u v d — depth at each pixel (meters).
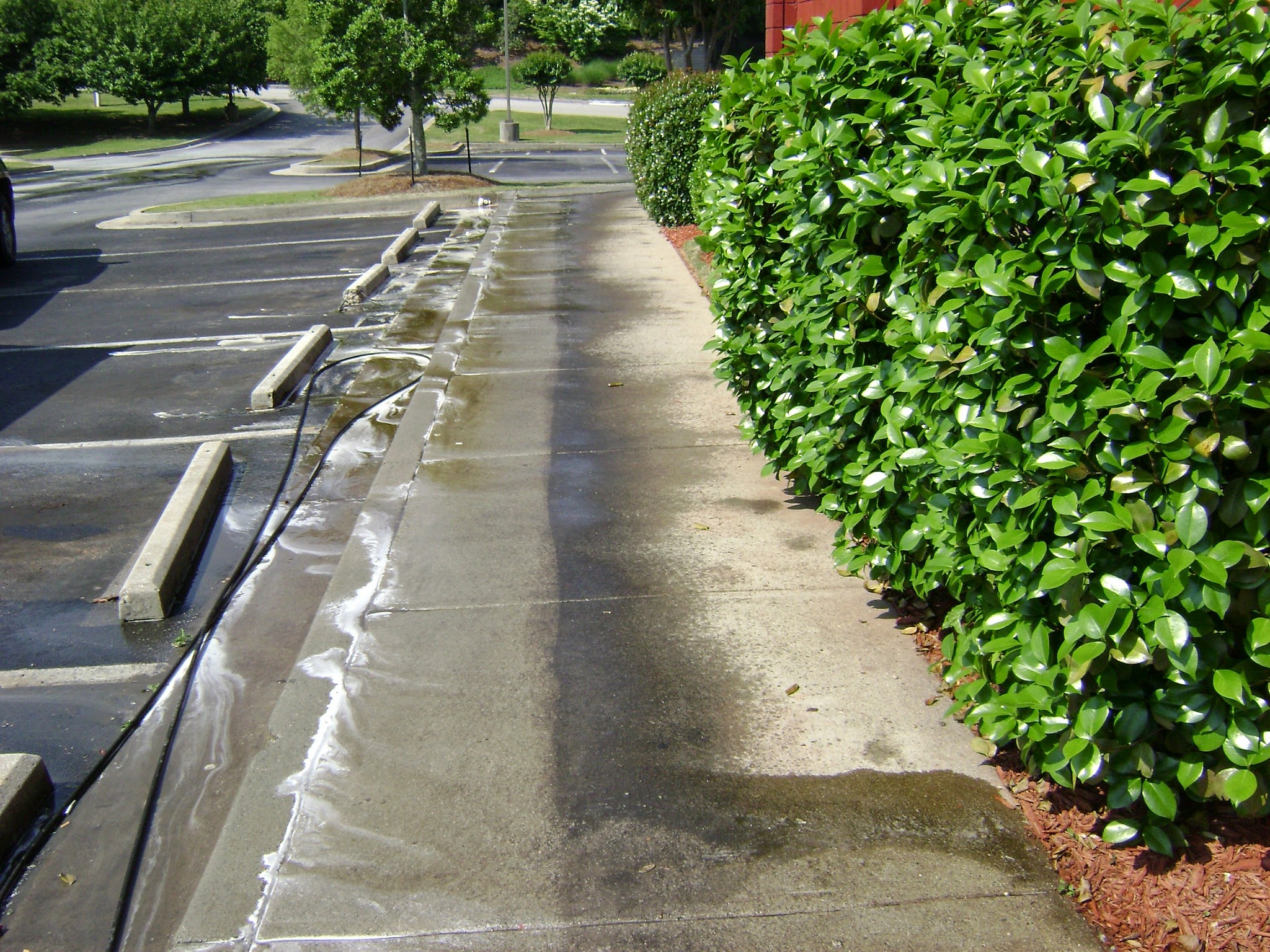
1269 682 2.85
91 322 11.84
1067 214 2.84
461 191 22.58
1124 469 2.78
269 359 9.78
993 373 3.20
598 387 7.96
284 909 3.02
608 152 41.19
